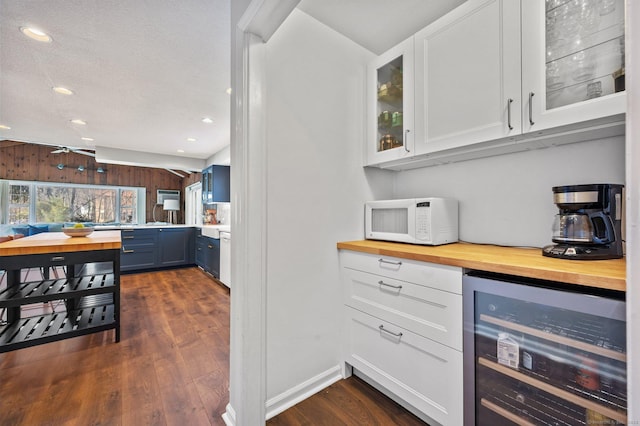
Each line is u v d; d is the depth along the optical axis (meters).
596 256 1.07
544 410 1.01
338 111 1.76
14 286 2.22
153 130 3.79
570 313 0.92
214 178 4.91
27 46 1.91
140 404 1.47
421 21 1.67
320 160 1.66
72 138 4.19
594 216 1.09
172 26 1.73
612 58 1.05
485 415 1.11
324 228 1.68
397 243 1.68
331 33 1.73
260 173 1.33
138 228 4.82
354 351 1.64
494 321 1.09
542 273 0.91
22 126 3.59
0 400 1.49
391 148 1.80
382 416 1.40
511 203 1.55
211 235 4.30
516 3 1.21
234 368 1.36
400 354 1.38
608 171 1.26
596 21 1.08
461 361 1.14
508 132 1.24
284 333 1.49
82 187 6.54
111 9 1.58
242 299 1.30
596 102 1.03
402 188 2.10
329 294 1.70
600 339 0.86
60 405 1.46
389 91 1.83
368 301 1.56
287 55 1.52
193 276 4.56
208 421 1.37
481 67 1.33
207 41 1.89
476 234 1.69
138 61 2.12
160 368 1.82
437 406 1.23
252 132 1.30
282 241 1.49
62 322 2.19
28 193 6.01
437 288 1.22
